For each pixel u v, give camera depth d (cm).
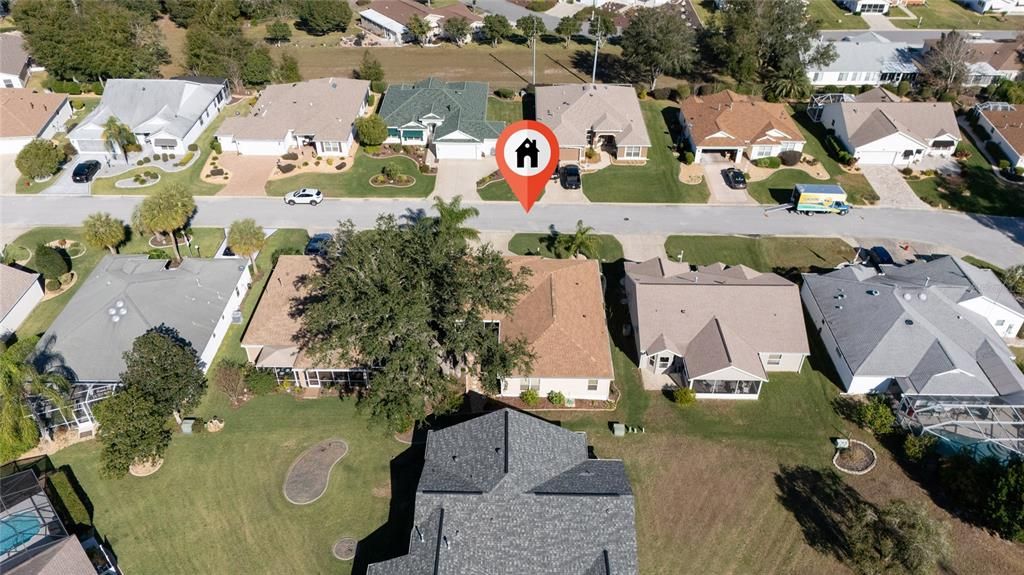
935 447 4872
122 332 5453
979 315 5838
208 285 6022
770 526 4506
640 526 4506
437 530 3931
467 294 4869
